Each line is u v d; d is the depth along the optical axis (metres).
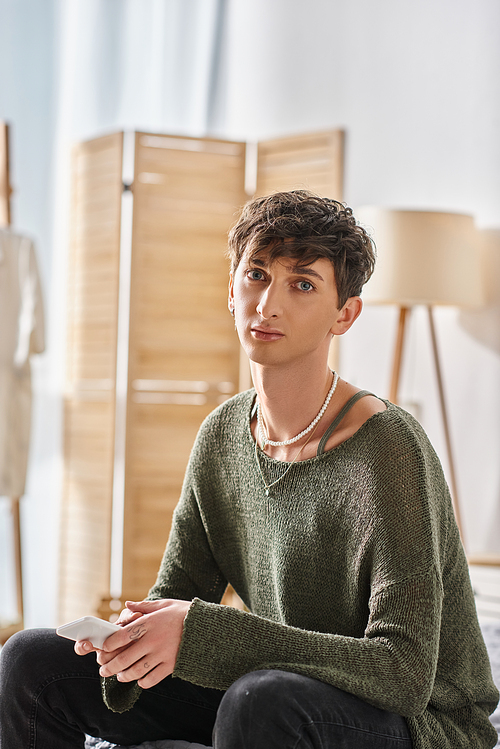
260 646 0.97
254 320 1.08
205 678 0.98
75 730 1.17
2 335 2.98
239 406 1.25
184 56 3.73
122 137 3.12
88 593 3.24
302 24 3.45
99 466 3.21
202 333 3.21
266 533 1.15
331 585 1.09
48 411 3.53
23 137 3.48
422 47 3.07
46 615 3.50
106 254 3.18
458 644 1.12
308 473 1.10
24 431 3.07
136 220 3.12
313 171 3.10
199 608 0.98
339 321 1.14
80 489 3.30
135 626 0.98
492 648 1.76
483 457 2.86
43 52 3.51
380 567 1.00
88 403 3.27
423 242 2.67
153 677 0.98
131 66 3.70
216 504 1.28
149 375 3.15
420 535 1.00
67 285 3.43
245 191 3.26
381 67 3.20
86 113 3.62
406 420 1.08
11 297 3.00
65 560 3.35
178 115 3.74
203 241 3.20
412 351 3.09
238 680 0.95
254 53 3.62
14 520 3.08
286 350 1.08
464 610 1.14
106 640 0.98
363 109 3.25
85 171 3.29
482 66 2.90
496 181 2.86
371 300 2.71
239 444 1.22
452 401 2.96
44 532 3.51
